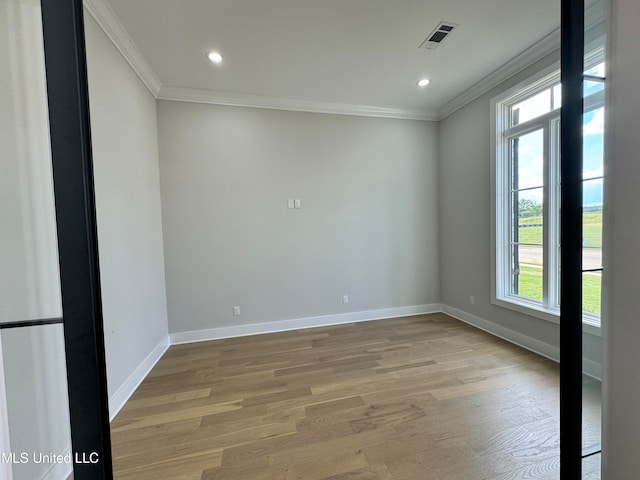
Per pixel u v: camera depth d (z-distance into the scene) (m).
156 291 2.71
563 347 0.89
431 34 2.20
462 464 1.36
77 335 0.79
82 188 0.78
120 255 1.99
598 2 0.83
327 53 2.41
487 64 2.64
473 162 3.26
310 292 3.45
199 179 3.07
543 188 2.60
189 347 2.90
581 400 0.87
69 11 0.76
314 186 3.41
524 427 1.61
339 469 1.34
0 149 0.95
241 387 2.10
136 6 1.83
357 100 3.34
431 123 3.80
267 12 1.92
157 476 1.33
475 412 1.75
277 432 1.60
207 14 1.92
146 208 2.53
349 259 3.57
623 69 0.74
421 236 3.83
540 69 2.44
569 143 0.85
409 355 2.58
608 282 0.80
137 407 1.88
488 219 3.08
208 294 3.12
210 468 1.37
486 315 3.16
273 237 3.30
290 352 2.71
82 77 0.77
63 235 0.77
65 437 1.11
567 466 0.89
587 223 0.85
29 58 0.91
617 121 0.76
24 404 1.04
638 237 0.72
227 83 2.86
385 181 3.66
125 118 2.15
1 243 0.96
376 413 1.75
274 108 3.25
